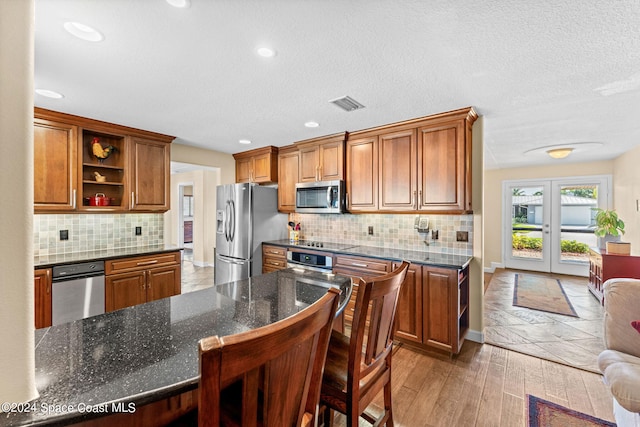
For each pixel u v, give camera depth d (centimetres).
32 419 61
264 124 302
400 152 294
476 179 274
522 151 432
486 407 187
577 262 537
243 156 450
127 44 155
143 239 352
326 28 143
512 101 238
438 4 125
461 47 159
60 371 79
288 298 143
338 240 384
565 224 548
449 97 229
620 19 134
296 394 76
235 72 188
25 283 64
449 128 263
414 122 282
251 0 122
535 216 579
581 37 149
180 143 389
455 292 238
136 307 130
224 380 57
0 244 60
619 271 352
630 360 153
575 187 538
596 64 178
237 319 117
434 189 272
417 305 256
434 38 151
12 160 61
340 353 141
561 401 192
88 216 309
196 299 141
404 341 275
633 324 151
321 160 356
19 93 62
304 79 198
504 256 607
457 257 276
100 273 272
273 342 63
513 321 329
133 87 210
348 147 336
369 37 150
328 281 176
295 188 389
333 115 272
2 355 61
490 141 373
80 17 132
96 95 224
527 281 505
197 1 123
